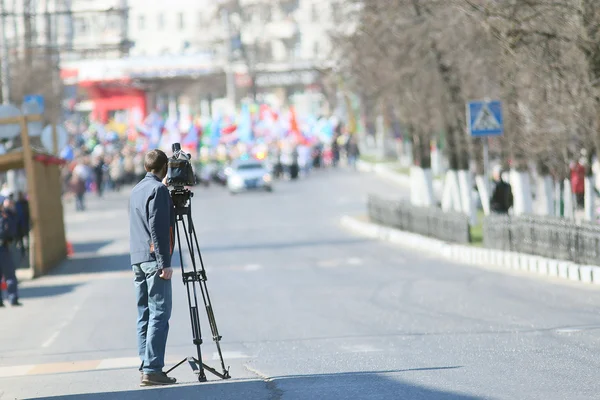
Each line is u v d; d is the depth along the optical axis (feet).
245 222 315.58
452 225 206.08
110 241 280.10
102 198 482.69
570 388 65.77
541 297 125.18
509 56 148.05
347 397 65.77
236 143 613.93
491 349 86.12
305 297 139.64
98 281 182.91
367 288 146.30
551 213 216.95
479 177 264.72
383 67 225.56
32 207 197.06
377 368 78.54
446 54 212.84
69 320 130.62
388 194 405.39
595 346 84.99
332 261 193.67
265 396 67.46
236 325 116.16
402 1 206.49
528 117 170.30
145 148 609.01
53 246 214.90
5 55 303.89
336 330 107.14
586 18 136.98
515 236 172.96
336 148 616.39
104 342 109.09
